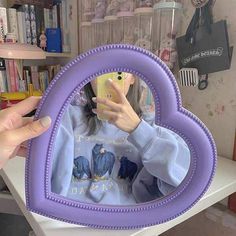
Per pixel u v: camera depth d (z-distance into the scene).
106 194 0.49
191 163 0.42
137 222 0.43
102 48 0.35
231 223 0.71
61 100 0.36
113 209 0.43
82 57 0.35
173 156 0.46
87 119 0.53
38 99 0.43
